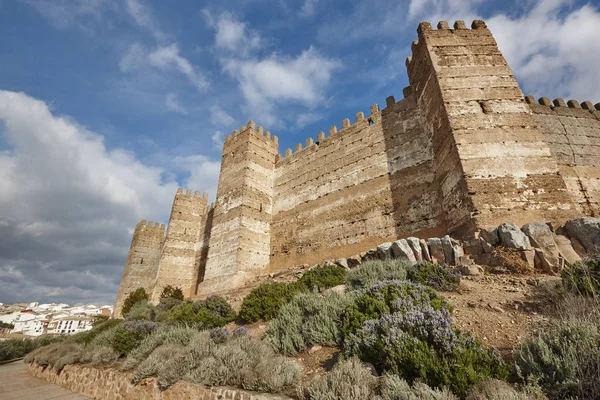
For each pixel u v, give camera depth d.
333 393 4.59
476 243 11.59
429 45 18.98
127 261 41.84
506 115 15.74
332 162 25.64
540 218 12.98
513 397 3.55
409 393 4.00
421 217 18.06
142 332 12.43
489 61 17.77
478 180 14.13
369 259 14.65
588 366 3.99
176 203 38.28
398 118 22.20
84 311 115.31
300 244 24.86
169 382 7.31
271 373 5.83
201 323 12.36
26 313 97.56
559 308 6.24
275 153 33.22
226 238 26.91
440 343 5.07
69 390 11.40
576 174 17.59
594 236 9.75
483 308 7.34
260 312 11.70
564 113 19.97
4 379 14.14
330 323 7.69
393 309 6.95
